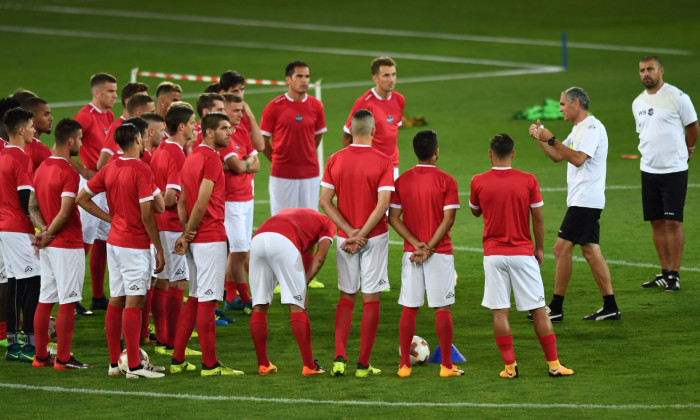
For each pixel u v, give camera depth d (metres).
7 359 31.27
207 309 28.83
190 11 160.12
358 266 28.97
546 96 92.25
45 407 25.66
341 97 94.56
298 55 120.38
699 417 23.98
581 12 149.38
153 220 28.47
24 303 31.44
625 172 63.22
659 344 31.38
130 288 28.70
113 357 29.17
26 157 31.12
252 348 32.66
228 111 35.12
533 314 28.27
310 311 37.53
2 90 98.06
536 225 28.56
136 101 35.12
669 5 151.00
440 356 30.53
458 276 42.06
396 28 141.38
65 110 87.69
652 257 43.81
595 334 32.94
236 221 36.97
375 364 30.34
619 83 96.62
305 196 41.09
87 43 130.25
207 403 25.89
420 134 28.81
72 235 29.59
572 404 25.25
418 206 28.62
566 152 34.03
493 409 24.95
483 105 89.31
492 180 28.16
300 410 25.19
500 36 132.50
